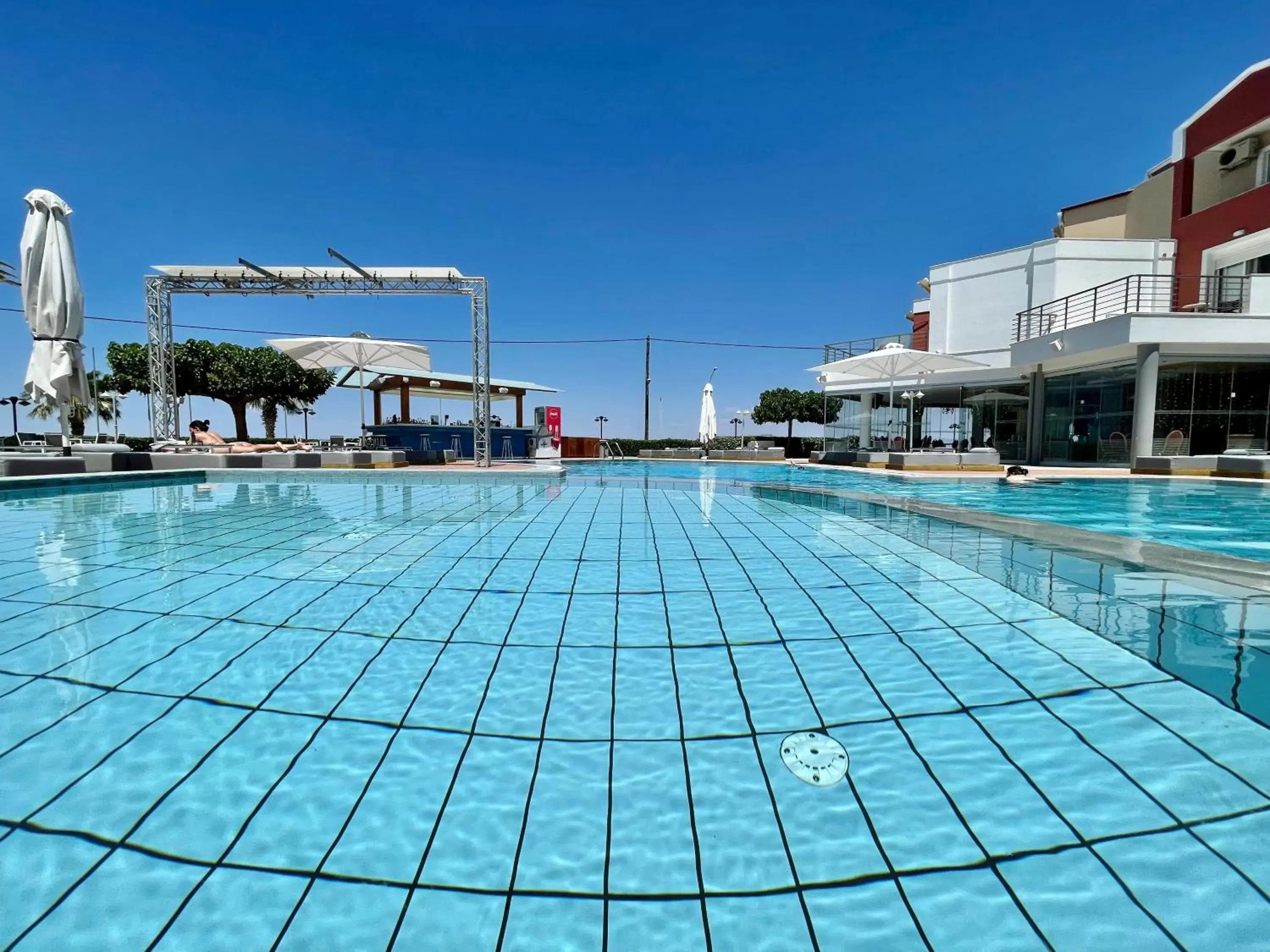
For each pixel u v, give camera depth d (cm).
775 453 2188
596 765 193
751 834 164
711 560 448
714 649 279
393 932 134
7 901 139
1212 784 179
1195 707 222
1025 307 1786
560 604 342
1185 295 1608
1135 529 604
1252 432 1319
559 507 747
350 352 1384
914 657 269
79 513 653
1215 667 255
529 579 394
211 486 970
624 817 170
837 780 185
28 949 128
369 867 152
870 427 2142
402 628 303
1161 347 1260
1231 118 1495
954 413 2042
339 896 143
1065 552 474
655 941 133
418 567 425
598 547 494
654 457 2442
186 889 143
